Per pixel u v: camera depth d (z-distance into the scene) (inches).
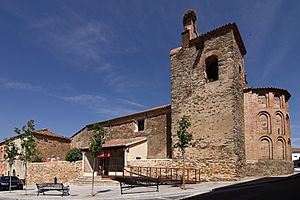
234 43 911.7
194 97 952.9
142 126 1216.2
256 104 970.1
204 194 591.8
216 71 977.5
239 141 871.1
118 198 600.1
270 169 908.6
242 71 1004.6
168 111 1091.9
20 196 725.9
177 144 754.2
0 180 987.9
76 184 994.7
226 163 832.9
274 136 946.1
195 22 1063.0
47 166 1268.5
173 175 920.3
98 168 1167.6
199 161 887.1
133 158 1061.8
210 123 893.8
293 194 494.0
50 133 1611.7
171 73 1036.5
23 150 1022.4
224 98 879.7
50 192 811.4
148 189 730.8
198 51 982.4
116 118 1312.7
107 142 1198.9
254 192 554.3
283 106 982.4
